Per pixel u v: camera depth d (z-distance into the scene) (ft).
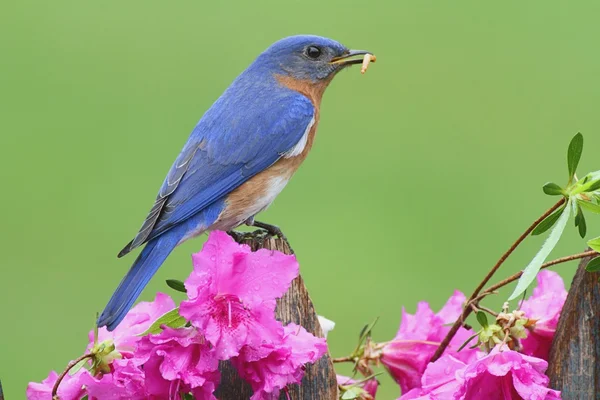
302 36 33.91
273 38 61.36
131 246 28.19
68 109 57.11
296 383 21.45
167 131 55.21
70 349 43.57
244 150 30.60
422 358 23.70
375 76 59.26
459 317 22.54
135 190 51.90
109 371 20.81
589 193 20.42
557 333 21.30
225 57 60.03
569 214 20.29
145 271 28.22
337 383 22.06
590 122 55.31
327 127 55.31
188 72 59.57
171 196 29.71
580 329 21.01
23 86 58.59
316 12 62.13
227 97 32.24
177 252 46.47
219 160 30.35
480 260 46.93
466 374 19.93
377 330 43.39
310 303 21.38
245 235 31.07
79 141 54.70
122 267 48.29
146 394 20.02
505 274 46.26
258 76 33.17
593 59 60.13
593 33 62.08
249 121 31.04
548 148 53.67
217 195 30.09
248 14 63.82
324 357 21.61
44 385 21.15
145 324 21.34
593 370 20.93
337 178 52.70
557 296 22.26
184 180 29.94
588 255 20.70
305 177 52.75
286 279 19.44
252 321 19.22
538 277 22.75
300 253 47.42
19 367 42.45
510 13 63.98
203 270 19.21
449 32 62.28
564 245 44.11
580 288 20.98
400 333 23.95
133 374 20.25
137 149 54.60
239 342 19.02
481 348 21.38
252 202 30.71
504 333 21.13
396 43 60.54
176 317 19.80
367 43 61.16
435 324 23.81
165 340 19.40
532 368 20.04
